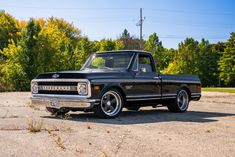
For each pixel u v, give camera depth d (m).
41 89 9.07
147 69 9.91
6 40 64.50
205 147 5.45
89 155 4.75
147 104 9.90
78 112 10.21
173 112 10.99
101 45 69.62
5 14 66.00
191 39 74.88
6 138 5.66
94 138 5.90
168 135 6.39
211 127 7.55
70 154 4.77
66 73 8.57
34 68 35.72
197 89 11.65
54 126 7.01
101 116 8.60
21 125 6.98
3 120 7.75
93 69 9.74
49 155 4.69
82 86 8.23
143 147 5.33
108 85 8.56
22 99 15.89
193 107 13.56
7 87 31.02
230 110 12.27
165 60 79.88
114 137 6.05
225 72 72.94
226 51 72.94
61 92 8.62
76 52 50.28
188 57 73.56
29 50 36.09
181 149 5.27
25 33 36.56
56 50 39.00
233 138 6.28
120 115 9.73
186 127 7.43
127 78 9.07
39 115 9.15
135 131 6.74
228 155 4.98
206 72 75.81
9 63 36.25
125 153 4.92
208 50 76.50
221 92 30.38
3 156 4.57
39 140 5.58
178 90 10.81
